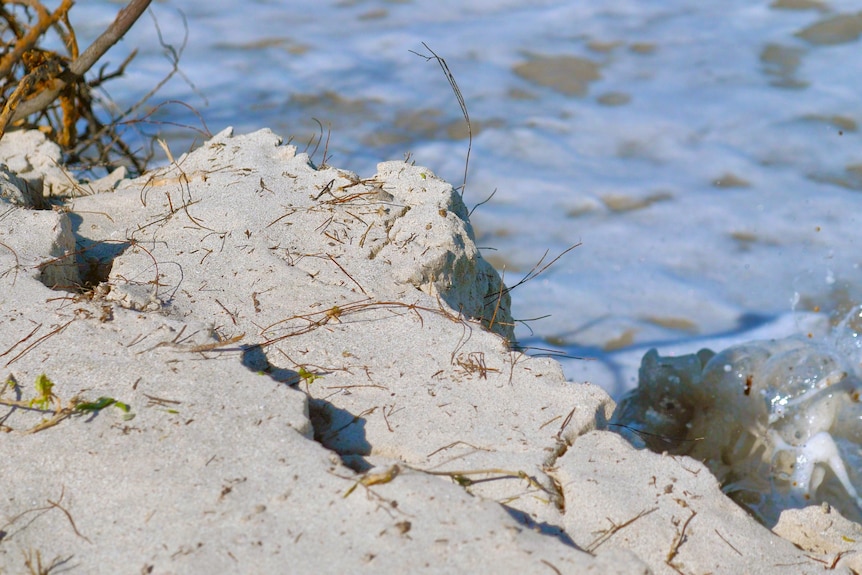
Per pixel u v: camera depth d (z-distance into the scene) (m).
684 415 16.59
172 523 7.99
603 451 9.32
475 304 13.71
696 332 26.30
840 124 36.66
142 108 36.03
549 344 25.75
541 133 36.78
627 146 36.06
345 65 41.50
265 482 8.35
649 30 44.16
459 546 7.62
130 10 18.00
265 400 9.38
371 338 10.95
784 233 30.78
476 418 9.70
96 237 13.59
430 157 35.41
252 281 11.94
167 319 10.75
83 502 8.33
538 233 31.06
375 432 9.55
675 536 8.39
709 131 36.72
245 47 42.84
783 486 14.76
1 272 11.62
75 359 9.97
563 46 43.19
